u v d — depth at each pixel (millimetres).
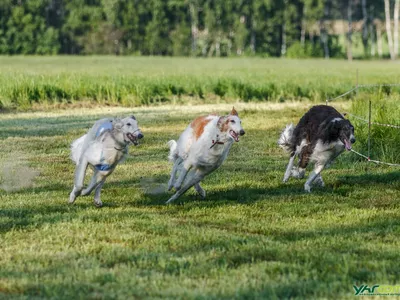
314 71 55469
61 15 122625
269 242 9953
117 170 15883
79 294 7801
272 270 8664
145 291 7918
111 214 11641
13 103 31344
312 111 13961
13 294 7848
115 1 116500
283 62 88188
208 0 116750
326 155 13484
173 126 24062
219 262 9016
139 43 118625
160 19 117062
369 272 8602
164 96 35094
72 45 121375
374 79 42562
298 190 13883
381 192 13617
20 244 9828
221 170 15977
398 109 18531
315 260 9086
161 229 10648
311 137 13664
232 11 115812
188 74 43594
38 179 14805
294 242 10016
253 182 14562
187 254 9352
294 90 36594
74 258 9180
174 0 117812
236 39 113688
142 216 11539
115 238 10133
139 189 13820
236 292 7820
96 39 116750
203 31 121250
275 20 115062
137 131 11398
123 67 62719
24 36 114312
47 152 18344
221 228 10922
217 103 33875
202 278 8383
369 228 10930
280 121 25438
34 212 11805
